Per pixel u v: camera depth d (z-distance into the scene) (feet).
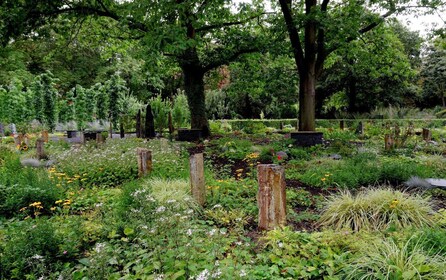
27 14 36.99
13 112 66.28
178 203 13.83
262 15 48.03
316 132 37.27
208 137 44.88
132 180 20.59
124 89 69.10
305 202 16.58
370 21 36.88
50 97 66.18
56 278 9.07
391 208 12.76
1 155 29.96
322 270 9.12
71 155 27.07
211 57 47.16
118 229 11.94
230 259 9.66
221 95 86.17
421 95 96.63
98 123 70.08
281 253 10.13
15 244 9.77
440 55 94.89
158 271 9.23
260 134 50.62
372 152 29.94
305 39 39.06
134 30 42.93
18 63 88.48
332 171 21.99
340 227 12.62
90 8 40.29
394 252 8.96
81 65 103.04
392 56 46.85
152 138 44.32
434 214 13.08
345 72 77.30
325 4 39.86
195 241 10.37
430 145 35.55
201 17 34.94
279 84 48.75
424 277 8.10
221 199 16.07
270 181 12.33
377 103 84.74
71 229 11.84
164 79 104.22
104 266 8.96
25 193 15.30
